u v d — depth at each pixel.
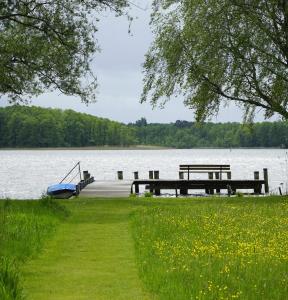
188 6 27.81
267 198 28.97
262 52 26.55
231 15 26.62
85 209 22.72
